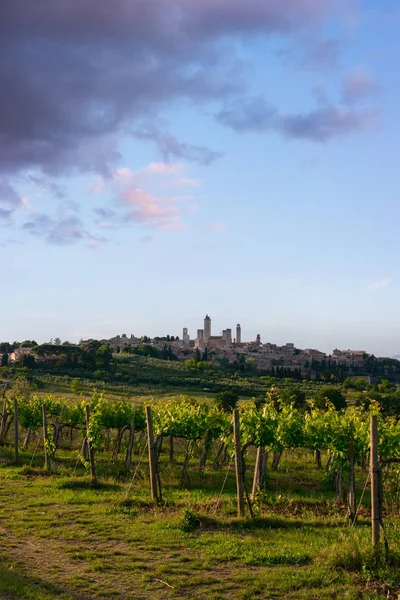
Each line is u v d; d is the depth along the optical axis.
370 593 7.37
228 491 16.30
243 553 9.05
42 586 7.49
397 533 10.14
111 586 7.59
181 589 7.52
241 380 122.19
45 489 14.66
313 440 17.45
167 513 11.96
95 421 16.12
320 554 8.91
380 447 16.70
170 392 85.69
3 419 25.61
